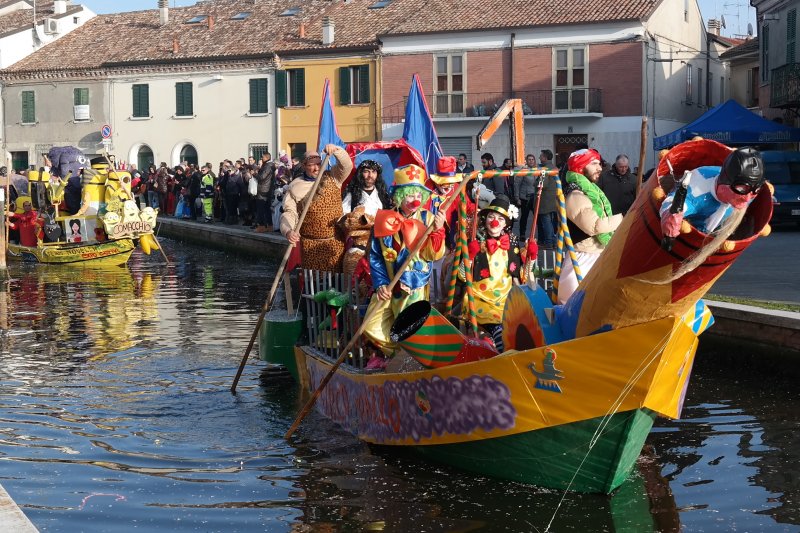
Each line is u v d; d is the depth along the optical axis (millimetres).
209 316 14906
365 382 7957
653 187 5547
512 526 6141
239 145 49562
